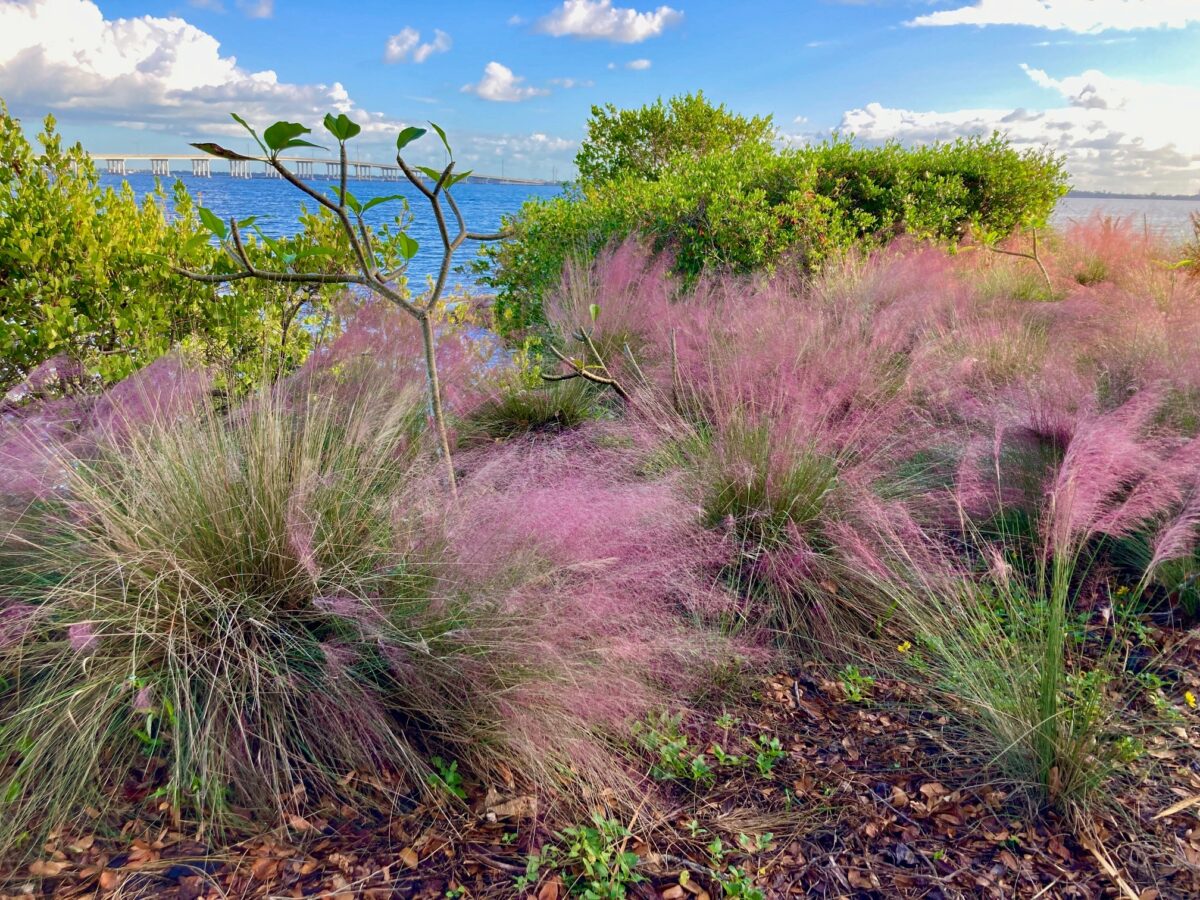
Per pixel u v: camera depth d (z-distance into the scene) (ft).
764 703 8.61
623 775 7.28
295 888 5.92
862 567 9.72
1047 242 27.12
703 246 21.49
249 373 12.67
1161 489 8.57
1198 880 6.21
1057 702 7.16
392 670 7.53
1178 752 7.50
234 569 7.77
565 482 9.59
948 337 16.07
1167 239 24.76
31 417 10.21
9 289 12.35
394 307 14.47
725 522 10.52
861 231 24.85
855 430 11.84
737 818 6.99
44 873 5.89
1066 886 6.23
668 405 13.65
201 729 6.79
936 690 8.55
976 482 11.06
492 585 7.72
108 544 7.74
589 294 18.89
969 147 27.58
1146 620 9.53
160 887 5.84
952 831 6.83
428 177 8.50
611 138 34.32
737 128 34.40
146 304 13.14
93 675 6.97
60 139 13.00
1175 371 12.30
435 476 9.29
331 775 6.98
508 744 7.18
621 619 8.18
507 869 6.26
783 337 14.30
